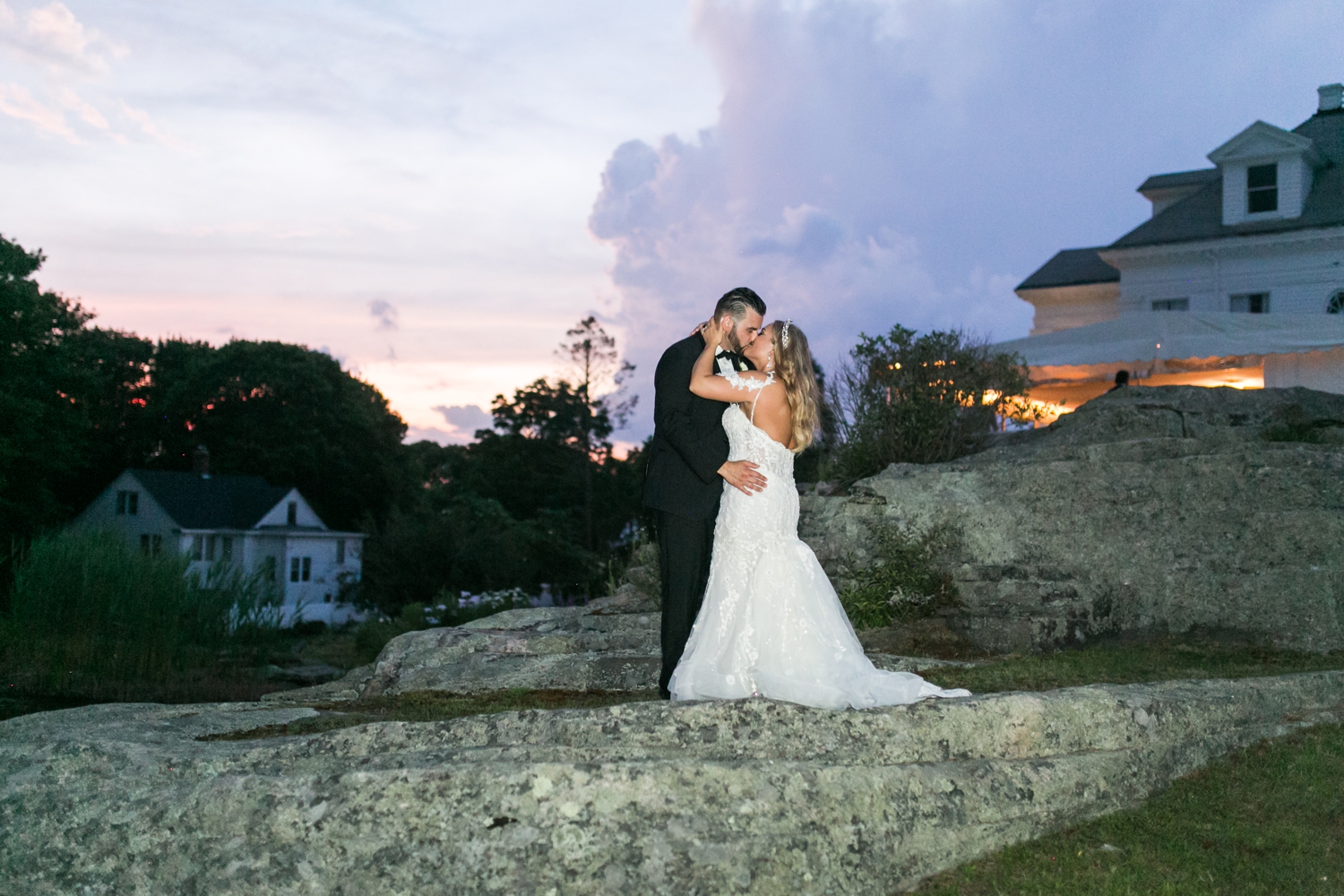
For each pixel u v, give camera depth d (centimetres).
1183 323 1369
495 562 3022
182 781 421
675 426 505
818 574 500
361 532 4306
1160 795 451
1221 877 372
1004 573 796
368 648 1859
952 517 829
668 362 520
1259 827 412
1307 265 2202
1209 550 746
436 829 357
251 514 4044
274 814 370
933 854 385
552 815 356
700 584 528
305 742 461
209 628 1305
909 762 425
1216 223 2330
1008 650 734
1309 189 2292
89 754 442
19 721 573
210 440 4672
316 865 358
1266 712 520
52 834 395
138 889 372
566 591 3447
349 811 364
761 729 433
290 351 4819
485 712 593
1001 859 393
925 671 641
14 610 1250
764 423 503
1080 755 450
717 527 509
